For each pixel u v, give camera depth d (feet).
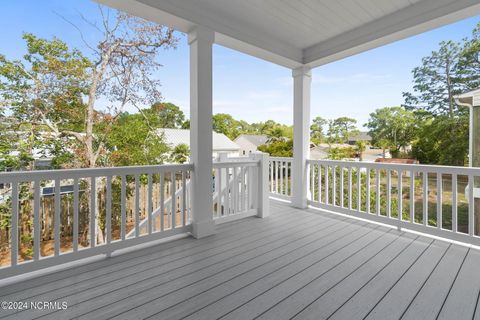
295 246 9.02
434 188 23.18
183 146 31.17
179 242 9.35
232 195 12.45
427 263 7.67
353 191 22.26
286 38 12.46
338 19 10.59
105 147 25.50
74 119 23.79
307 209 14.51
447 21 9.10
